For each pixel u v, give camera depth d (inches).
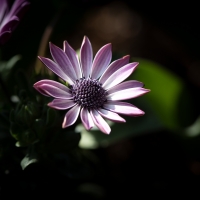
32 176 14.2
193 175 17.5
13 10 13.2
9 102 14.0
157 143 18.2
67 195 15.1
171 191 17.2
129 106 11.9
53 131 12.9
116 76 12.2
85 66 12.3
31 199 14.4
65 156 14.3
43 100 13.8
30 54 18.5
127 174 17.5
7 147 13.5
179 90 16.4
